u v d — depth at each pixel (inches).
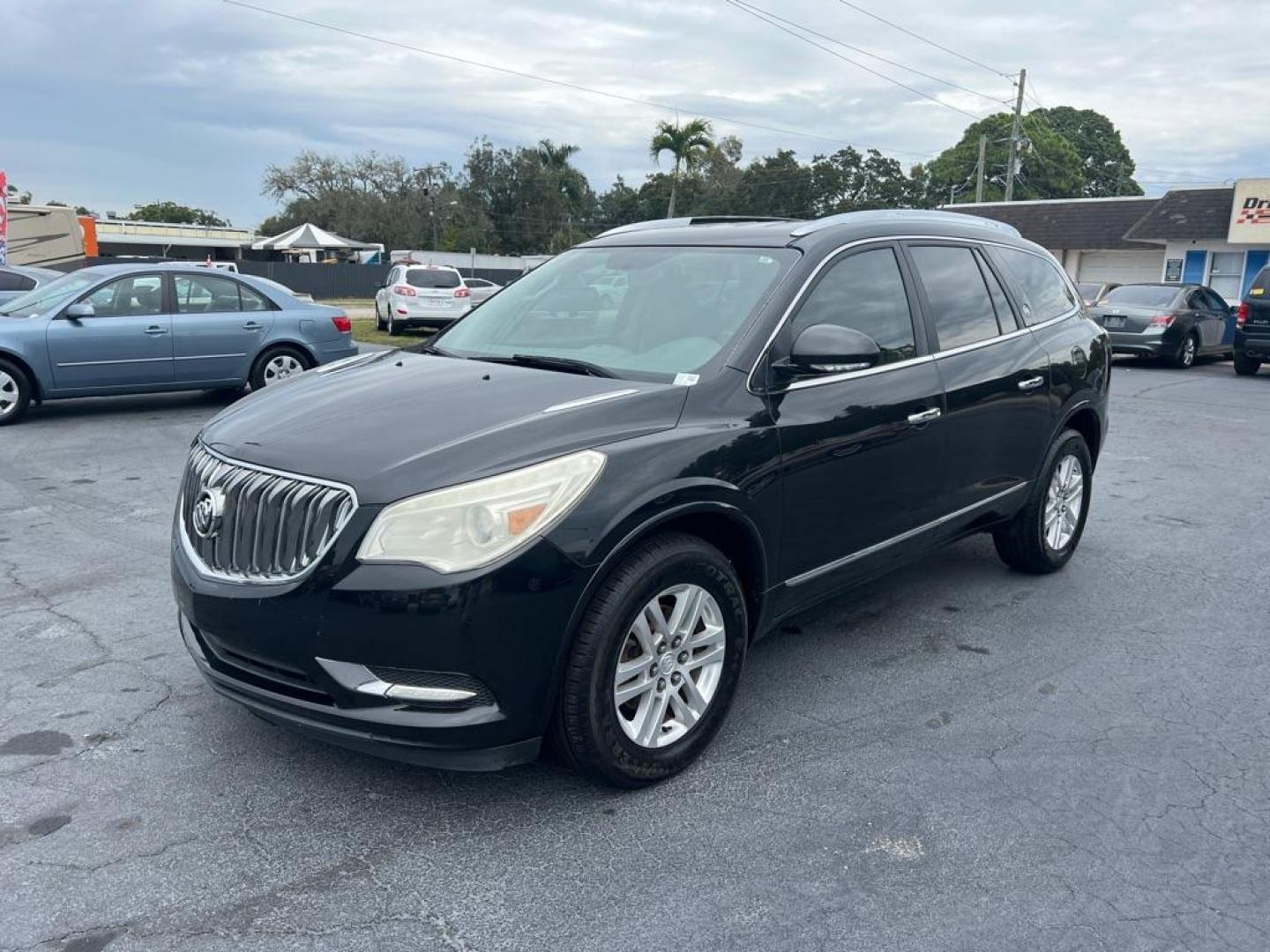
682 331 162.4
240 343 458.6
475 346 180.7
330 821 131.2
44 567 237.1
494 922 111.8
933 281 192.9
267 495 128.4
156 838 126.6
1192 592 228.2
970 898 116.9
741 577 154.6
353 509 122.3
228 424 147.6
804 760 148.5
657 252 184.7
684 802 136.6
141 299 442.6
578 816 132.8
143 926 110.2
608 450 131.7
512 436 129.7
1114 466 376.5
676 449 137.4
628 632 131.6
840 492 163.9
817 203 2404.0
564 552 123.9
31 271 676.7
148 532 267.6
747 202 2440.9
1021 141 1744.6
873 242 181.5
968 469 194.9
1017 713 165.3
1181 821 134.0
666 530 139.3
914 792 139.9
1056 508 232.5
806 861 123.5
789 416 154.4
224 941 108.1
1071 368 224.7
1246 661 188.9
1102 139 3189.0
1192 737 158.1
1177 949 109.0
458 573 119.8
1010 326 211.5
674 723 141.8
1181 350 747.4
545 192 2827.3
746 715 163.2
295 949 107.0
